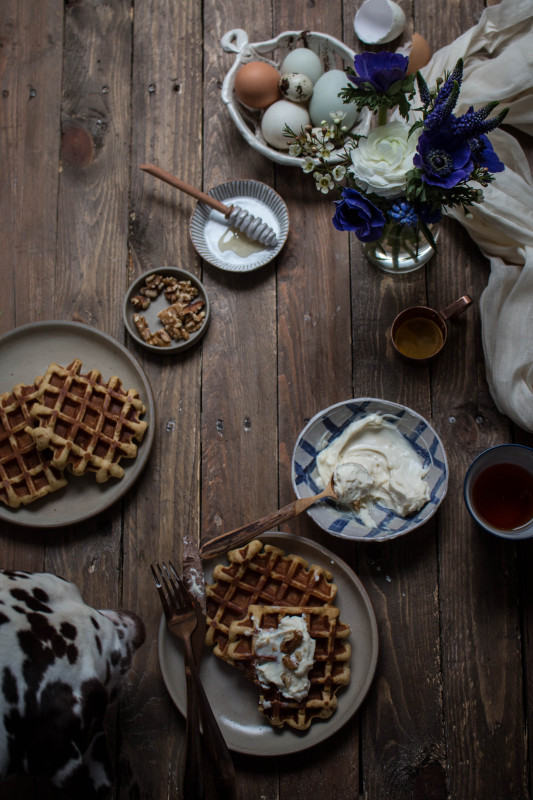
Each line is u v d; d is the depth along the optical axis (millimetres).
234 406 1024
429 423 993
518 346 980
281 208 1033
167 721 965
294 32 1033
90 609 869
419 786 950
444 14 1062
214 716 896
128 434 987
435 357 1004
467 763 955
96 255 1059
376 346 1027
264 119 1023
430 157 816
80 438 973
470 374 1019
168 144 1070
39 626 822
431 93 830
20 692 800
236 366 1030
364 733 959
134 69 1083
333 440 982
